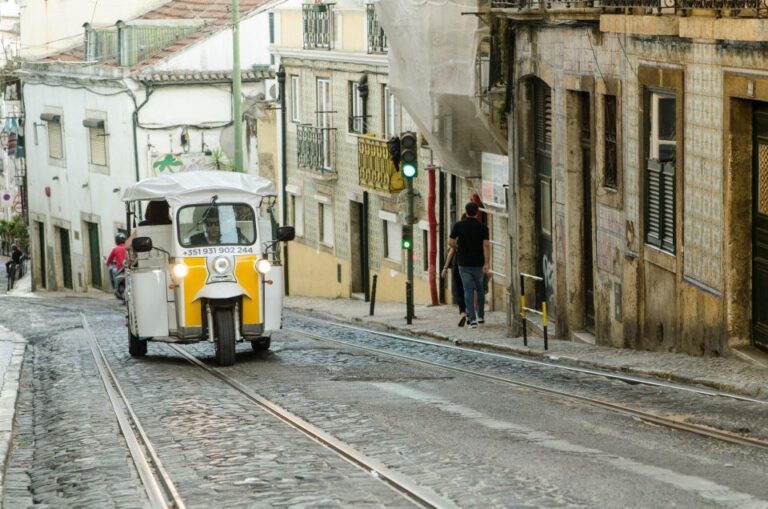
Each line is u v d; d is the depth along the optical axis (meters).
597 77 26.81
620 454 14.09
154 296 27.19
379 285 50.00
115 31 67.75
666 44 23.16
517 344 28.38
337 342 32.16
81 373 26.25
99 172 68.12
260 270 26.98
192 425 17.97
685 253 22.70
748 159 20.75
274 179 61.78
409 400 19.58
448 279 43.19
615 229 26.19
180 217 26.97
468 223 33.41
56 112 72.81
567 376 22.28
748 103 20.67
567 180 28.91
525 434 15.77
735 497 11.56
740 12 20.16
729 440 14.85
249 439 16.42
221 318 26.67
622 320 25.86
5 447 16.86
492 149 36.34
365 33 49.53
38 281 78.81
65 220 73.12
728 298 20.98
